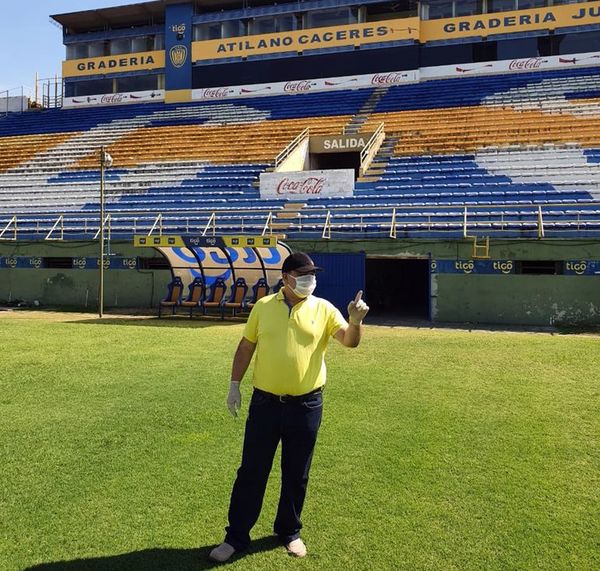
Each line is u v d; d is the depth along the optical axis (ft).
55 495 16.48
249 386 28.60
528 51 118.21
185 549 13.79
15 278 76.48
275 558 13.46
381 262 81.35
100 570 12.87
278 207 76.48
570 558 13.41
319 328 13.91
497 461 19.03
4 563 13.07
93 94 146.10
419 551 13.67
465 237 58.90
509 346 40.16
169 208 80.94
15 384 28.68
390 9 128.67
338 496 16.47
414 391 27.78
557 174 72.13
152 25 144.46
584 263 56.03
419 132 96.22
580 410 24.59
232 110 125.39
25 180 101.71
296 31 129.08
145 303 71.41
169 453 19.71
